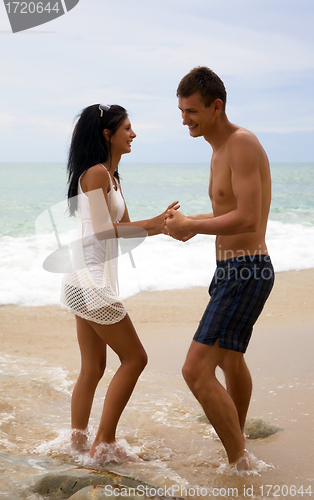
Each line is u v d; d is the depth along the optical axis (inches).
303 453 104.0
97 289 100.0
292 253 358.0
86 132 103.5
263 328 203.9
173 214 103.1
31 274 298.0
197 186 1051.3
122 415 128.6
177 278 300.5
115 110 104.6
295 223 521.0
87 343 108.2
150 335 204.7
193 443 112.3
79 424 109.3
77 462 102.3
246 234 100.0
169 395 143.8
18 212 614.5
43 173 1241.4
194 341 98.4
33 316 235.8
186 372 96.7
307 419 121.3
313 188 1095.6
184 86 100.5
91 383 109.0
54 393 145.8
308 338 185.3
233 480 93.0
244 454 96.9
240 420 110.3
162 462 102.3
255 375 151.9
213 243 382.3
